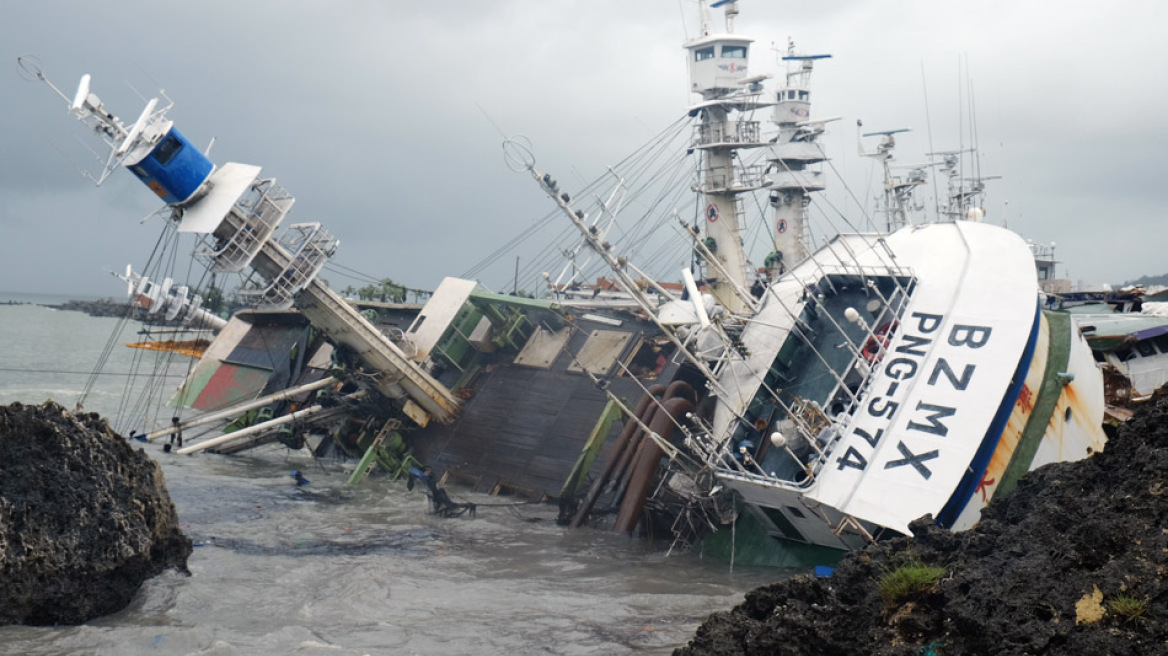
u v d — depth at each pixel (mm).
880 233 37344
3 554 23688
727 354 35250
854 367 33594
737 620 17391
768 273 68938
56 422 26656
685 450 36750
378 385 50875
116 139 44188
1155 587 13797
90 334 168625
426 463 50875
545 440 46562
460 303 53438
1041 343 30875
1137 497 15656
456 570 31422
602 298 61781
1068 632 13812
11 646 22656
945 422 28109
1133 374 44594
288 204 47438
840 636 16203
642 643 23922
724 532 33781
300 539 35344
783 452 32156
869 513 27172
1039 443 29438
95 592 25047
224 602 26922
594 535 37000
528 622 25688
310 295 48906
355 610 26547
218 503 41312
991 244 32906
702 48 63500
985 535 17078
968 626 14703
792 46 79188
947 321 30938
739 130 63156
